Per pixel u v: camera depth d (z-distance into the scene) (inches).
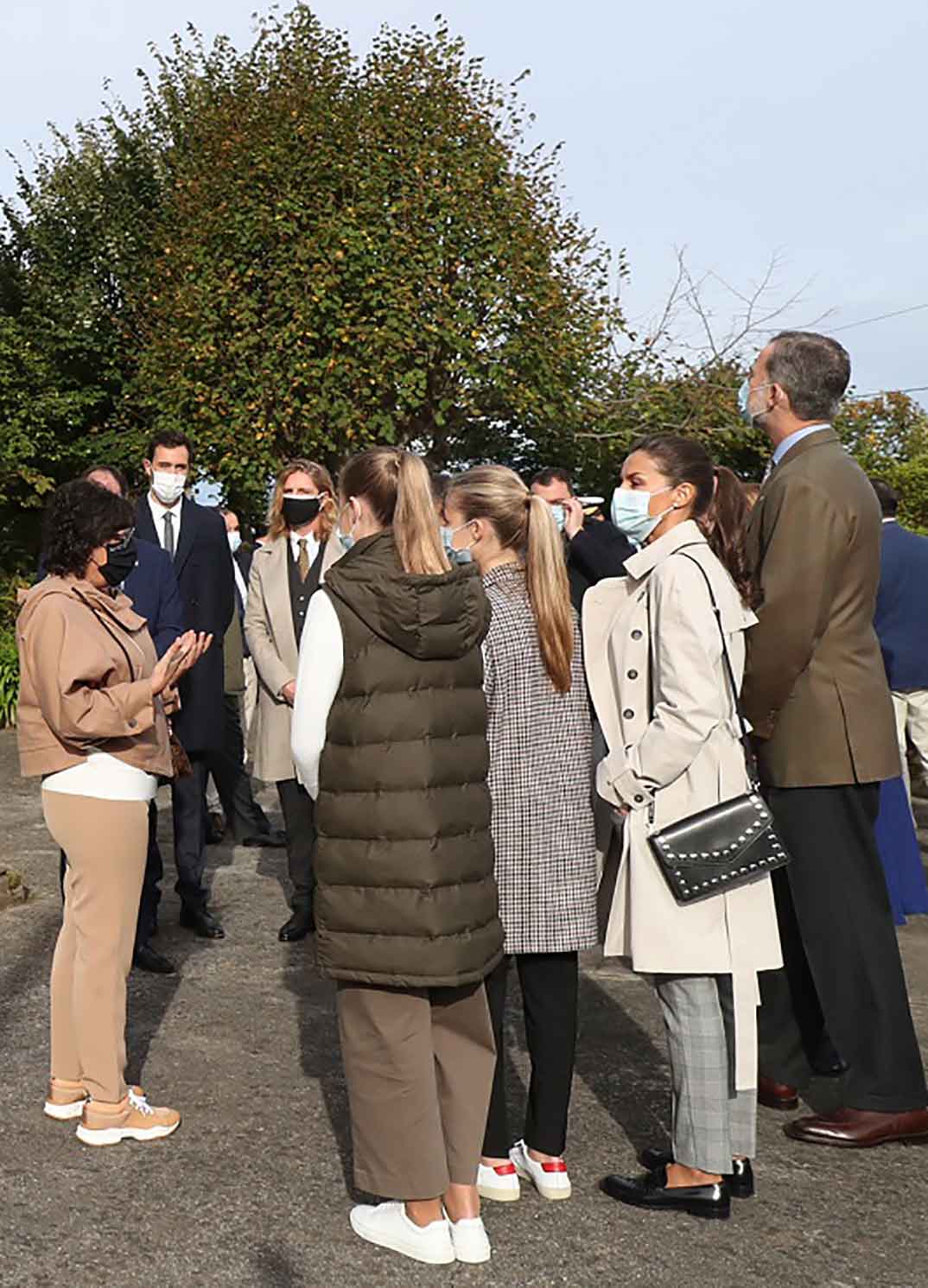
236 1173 137.3
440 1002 126.5
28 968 208.1
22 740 145.3
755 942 128.4
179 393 730.2
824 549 143.2
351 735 120.1
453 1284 116.3
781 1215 130.4
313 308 698.8
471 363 725.9
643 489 134.6
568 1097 134.3
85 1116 144.4
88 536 144.9
